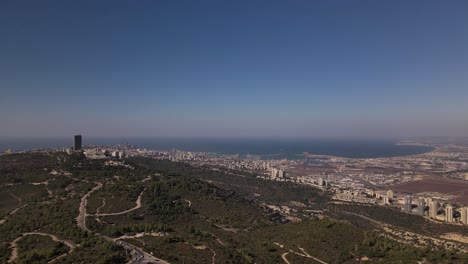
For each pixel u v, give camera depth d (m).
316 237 152.25
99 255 106.31
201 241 133.62
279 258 132.50
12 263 104.19
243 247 142.25
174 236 133.62
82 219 154.38
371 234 150.88
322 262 130.25
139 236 132.38
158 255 111.25
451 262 115.06
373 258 126.31
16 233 137.50
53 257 107.81
